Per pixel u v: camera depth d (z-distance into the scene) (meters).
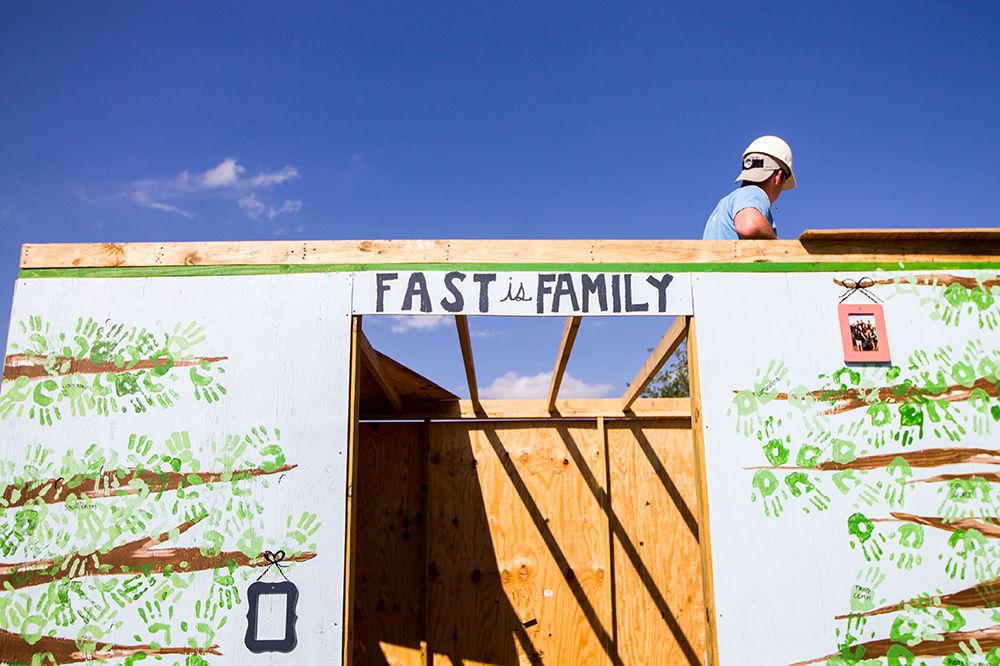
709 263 4.18
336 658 3.67
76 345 4.04
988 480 3.98
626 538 6.45
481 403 6.64
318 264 4.13
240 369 4.00
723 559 3.80
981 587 3.85
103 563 3.80
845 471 3.95
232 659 3.68
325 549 3.79
